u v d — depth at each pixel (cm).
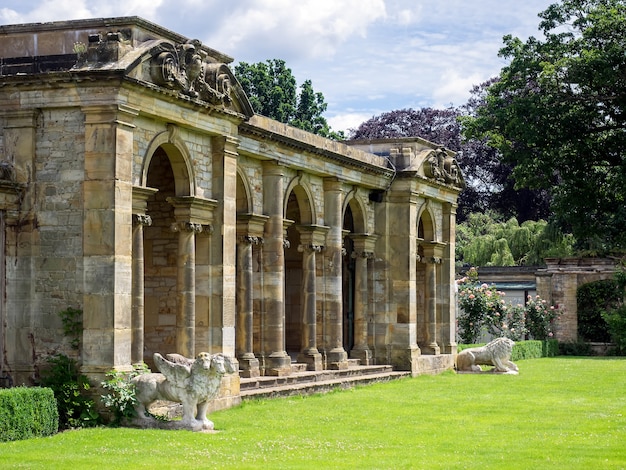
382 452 2219
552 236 7244
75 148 2580
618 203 5800
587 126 5591
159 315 3128
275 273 3562
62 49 2688
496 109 5638
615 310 6519
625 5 5472
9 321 2584
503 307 6094
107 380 2511
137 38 2678
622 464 2066
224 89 2992
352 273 4412
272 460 2073
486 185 9138
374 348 4359
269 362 3538
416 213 4472
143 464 1986
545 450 2259
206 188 3006
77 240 2569
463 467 2022
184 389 2491
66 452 2108
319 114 7862
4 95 2617
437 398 3412
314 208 3894
